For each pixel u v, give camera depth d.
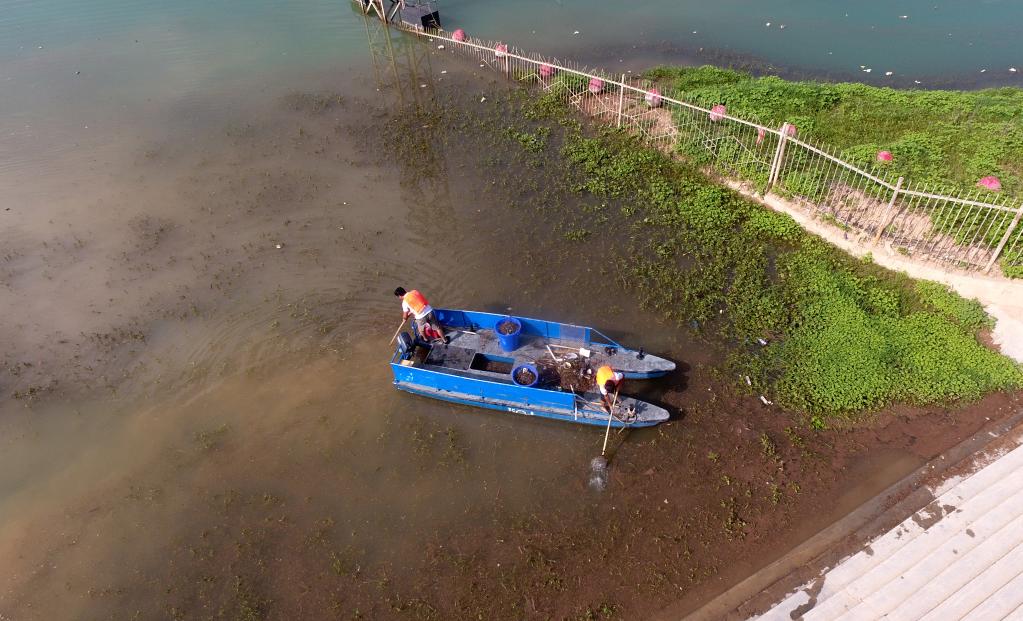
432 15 27.19
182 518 10.48
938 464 10.35
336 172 19.00
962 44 23.83
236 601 9.42
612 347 11.98
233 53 26.62
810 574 9.12
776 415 11.38
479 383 11.17
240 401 12.27
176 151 20.23
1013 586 8.39
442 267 15.20
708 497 10.30
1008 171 16.14
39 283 15.21
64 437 11.79
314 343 13.35
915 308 13.07
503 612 9.12
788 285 13.90
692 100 20.50
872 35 25.14
